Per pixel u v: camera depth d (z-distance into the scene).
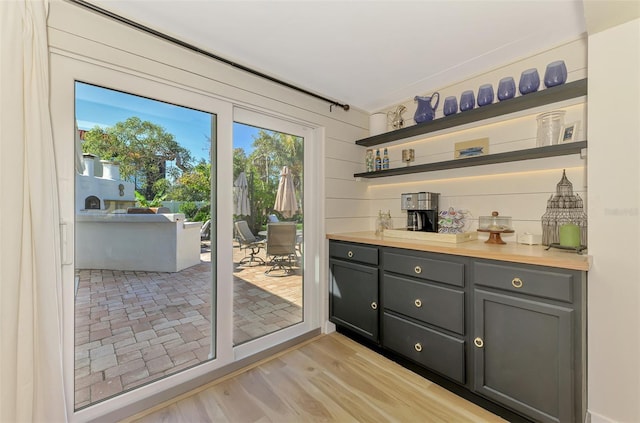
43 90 1.27
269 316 2.34
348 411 1.61
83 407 1.47
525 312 1.44
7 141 1.16
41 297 1.25
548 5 1.49
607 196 1.32
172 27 1.65
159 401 1.68
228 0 1.44
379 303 2.17
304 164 2.61
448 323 1.74
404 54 1.96
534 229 1.94
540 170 1.93
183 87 1.78
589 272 1.34
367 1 1.45
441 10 1.52
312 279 2.63
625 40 1.29
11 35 1.17
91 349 1.53
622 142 1.29
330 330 2.65
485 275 1.58
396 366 2.07
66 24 1.38
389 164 2.88
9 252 1.16
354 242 2.36
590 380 1.32
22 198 1.20
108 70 1.52
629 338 1.25
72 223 1.43
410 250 1.95
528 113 1.98
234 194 2.17
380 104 2.86
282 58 2.00
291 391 1.78
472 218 2.27
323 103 2.61
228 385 1.85
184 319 1.85
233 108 2.11
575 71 1.78
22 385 1.19
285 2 1.46
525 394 1.43
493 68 2.13
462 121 2.23
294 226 2.53
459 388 1.74
